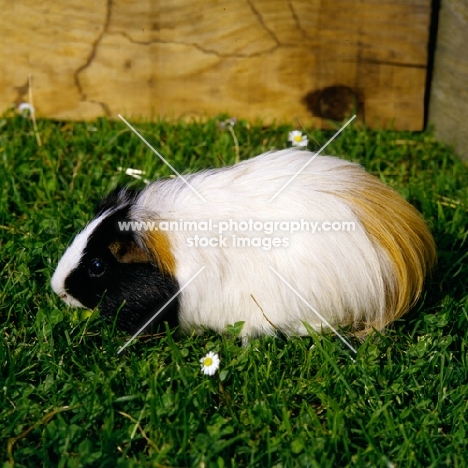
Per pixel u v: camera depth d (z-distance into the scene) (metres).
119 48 0.94
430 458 0.64
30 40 0.94
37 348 0.71
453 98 0.92
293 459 0.63
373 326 0.73
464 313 0.73
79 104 0.96
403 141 0.95
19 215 0.85
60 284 0.74
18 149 0.91
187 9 0.92
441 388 0.68
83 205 0.84
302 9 0.92
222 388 0.68
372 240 0.72
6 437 0.65
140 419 0.66
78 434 0.65
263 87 0.95
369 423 0.66
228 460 0.64
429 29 0.93
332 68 0.94
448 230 0.82
